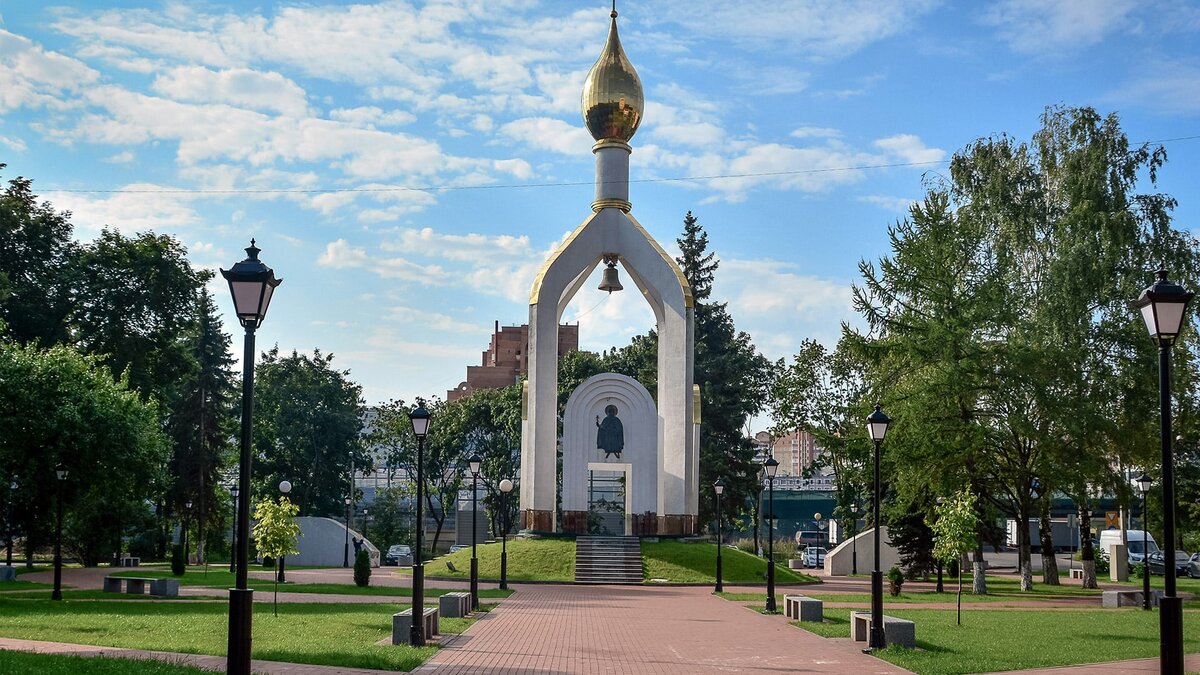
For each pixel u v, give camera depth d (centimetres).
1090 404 3966
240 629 1291
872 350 4191
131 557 5784
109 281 5003
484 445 7688
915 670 1859
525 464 5084
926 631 2514
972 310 4047
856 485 5878
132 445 3484
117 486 3550
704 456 7200
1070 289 4241
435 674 1717
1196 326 4441
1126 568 5072
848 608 3247
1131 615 3011
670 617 2938
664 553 4734
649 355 7775
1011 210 4606
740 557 4881
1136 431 4109
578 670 1822
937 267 4131
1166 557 1344
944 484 4050
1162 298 1376
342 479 7625
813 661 2003
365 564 3941
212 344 6475
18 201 4797
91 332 4984
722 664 1947
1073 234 4356
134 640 2009
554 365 5038
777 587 4397
